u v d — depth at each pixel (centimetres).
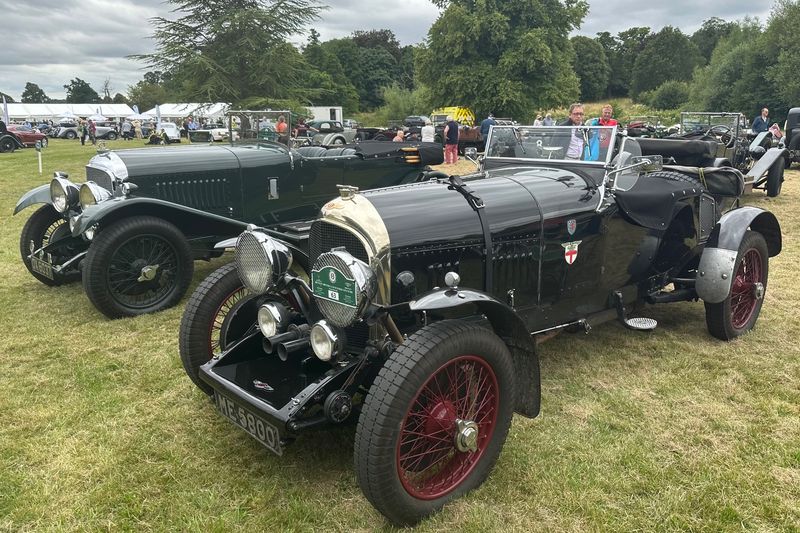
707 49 9050
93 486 287
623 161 398
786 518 259
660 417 344
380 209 311
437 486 268
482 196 351
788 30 3853
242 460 306
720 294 428
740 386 381
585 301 402
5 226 933
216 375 303
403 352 247
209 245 590
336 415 268
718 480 284
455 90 3067
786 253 702
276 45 1766
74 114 6262
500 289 352
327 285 275
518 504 270
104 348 456
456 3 3178
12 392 383
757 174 951
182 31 1773
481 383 275
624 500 272
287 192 667
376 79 7862
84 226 495
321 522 261
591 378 395
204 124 3167
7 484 287
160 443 324
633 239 420
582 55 7456
